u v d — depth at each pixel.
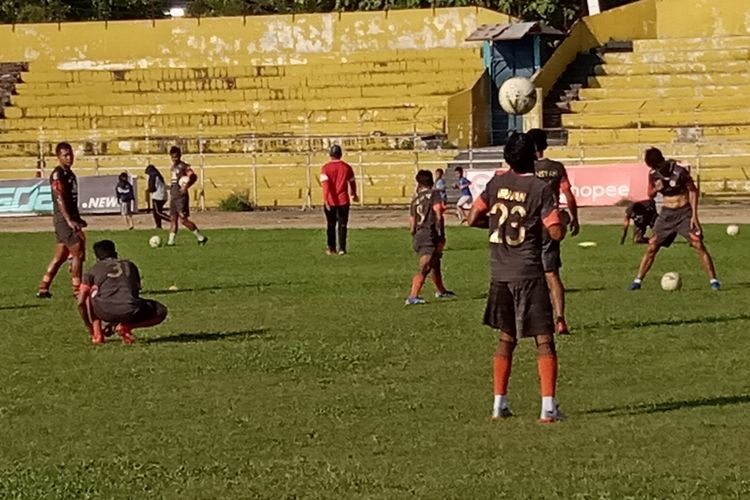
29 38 140.75
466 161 109.88
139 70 134.00
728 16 132.50
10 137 126.69
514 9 143.62
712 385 29.31
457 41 134.88
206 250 71.69
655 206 69.00
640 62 127.25
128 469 22.94
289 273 57.50
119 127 127.12
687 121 116.25
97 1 170.75
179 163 76.25
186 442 24.86
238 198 111.94
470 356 34.00
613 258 61.47
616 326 38.50
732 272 53.66
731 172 106.94
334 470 22.50
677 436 24.28
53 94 132.75
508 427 25.41
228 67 133.00
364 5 149.00
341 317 42.16
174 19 139.75
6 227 97.62
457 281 52.69
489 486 21.19
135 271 37.38
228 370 32.50
